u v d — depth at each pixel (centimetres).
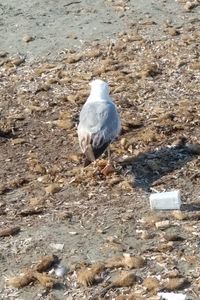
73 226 923
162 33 1455
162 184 1002
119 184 1005
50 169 1052
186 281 823
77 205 966
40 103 1234
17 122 1184
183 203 957
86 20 1534
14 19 1557
